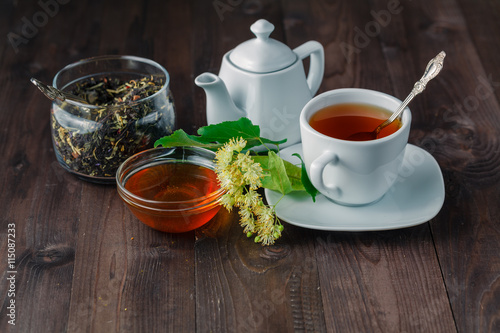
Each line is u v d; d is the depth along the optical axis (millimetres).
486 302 795
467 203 883
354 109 874
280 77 903
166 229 846
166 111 915
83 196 900
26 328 785
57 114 896
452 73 1071
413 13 1192
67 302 803
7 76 1067
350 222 842
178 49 1121
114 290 811
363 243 845
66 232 863
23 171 930
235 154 865
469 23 1169
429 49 1118
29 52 1110
